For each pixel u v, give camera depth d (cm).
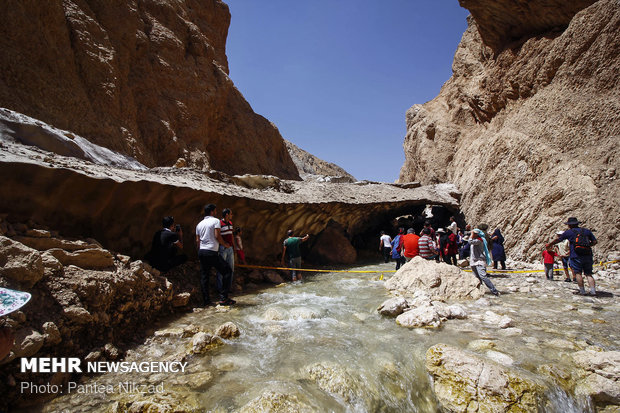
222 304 573
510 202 1261
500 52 1561
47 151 547
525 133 1288
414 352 368
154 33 1542
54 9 1007
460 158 1853
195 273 666
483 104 1695
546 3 1241
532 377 307
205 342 384
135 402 265
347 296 653
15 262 300
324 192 1320
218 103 1844
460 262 980
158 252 552
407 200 1554
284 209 989
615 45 1037
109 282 387
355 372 332
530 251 1075
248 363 351
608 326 442
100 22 1277
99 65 1134
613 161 968
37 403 267
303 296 651
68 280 348
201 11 2202
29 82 886
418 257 711
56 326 303
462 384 306
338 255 1244
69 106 978
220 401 279
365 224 1641
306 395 291
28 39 917
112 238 536
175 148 1394
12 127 516
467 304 567
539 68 1306
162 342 402
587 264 619
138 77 1374
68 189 449
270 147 2441
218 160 1952
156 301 472
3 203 388
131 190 532
